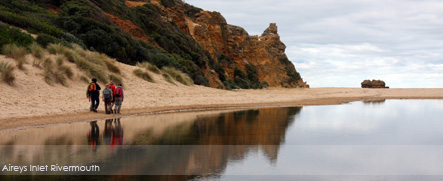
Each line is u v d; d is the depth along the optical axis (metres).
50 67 20.27
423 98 38.72
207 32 59.09
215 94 29.98
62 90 19.28
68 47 24.98
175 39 43.22
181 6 60.16
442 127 12.90
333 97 38.16
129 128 11.88
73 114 15.15
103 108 18.02
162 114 17.42
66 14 32.06
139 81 26.42
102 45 29.53
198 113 18.31
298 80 81.12
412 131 11.77
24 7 30.09
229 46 64.81
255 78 63.69
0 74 16.88
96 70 23.36
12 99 15.41
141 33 38.09
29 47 22.14
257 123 13.84
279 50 86.75
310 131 11.63
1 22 23.09
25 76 18.55
